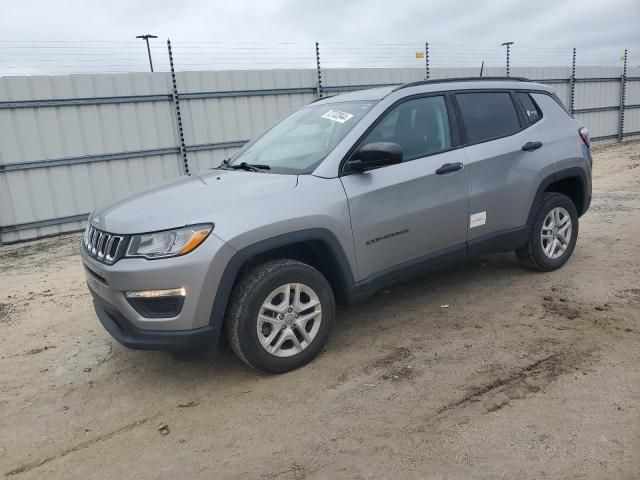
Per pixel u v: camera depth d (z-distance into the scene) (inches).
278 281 133.3
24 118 385.1
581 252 228.5
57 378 150.1
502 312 169.6
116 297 126.6
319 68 520.1
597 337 147.3
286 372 139.6
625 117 821.2
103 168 420.2
